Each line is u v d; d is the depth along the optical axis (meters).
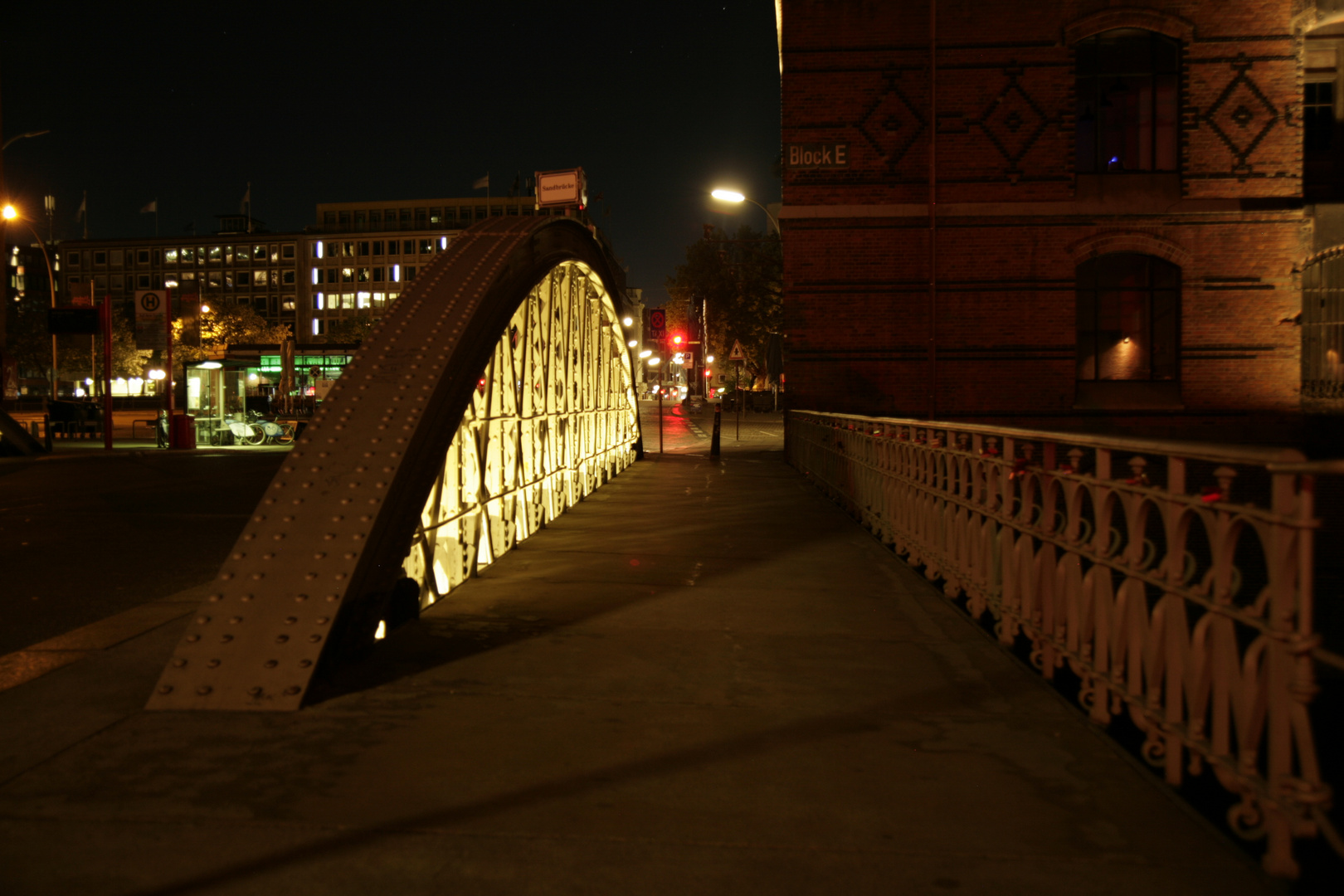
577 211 16.58
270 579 4.77
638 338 77.62
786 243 19.41
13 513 12.73
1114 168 18.89
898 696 4.53
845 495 12.17
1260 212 18.47
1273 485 2.76
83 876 2.76
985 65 18.81
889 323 19.28
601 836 3.02
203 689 4.33
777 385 59.97
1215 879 2.76
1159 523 12.11
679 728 4.06
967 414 19.09
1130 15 18.39
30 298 111.62
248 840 2.99
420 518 5.64
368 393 5.67
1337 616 6.60
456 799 3.31
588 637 5.63
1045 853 2.91
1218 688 3.10
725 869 2.82
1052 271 18.88
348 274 119.62
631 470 18.78
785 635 5.74
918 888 2.70
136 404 60.06
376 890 2.69
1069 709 4.34
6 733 3.95
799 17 19.12
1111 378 19.09
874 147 19.12
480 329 6.56
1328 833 2.64
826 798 3.32
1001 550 5.75
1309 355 18.48
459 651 5.29
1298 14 18.25
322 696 4.46
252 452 25.92
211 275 121.44
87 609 6.86
